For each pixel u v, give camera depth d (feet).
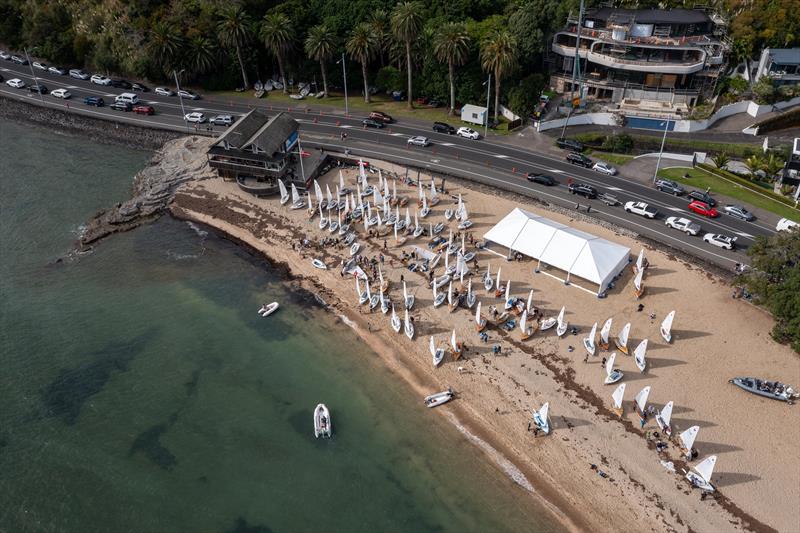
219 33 461.78
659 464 199.72
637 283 266.98
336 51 453.99
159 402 232.94
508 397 227.40
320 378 242.99
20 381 240.73
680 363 234.58
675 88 419.95
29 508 196.24
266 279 297.12
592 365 235.81
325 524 191.93
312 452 213.66
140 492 200.85
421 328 259.39
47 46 518.37
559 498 195.31
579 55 433.48
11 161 401.70
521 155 379.76
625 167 363.97
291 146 360.07
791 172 332.39
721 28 432.25
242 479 205.26
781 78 406.82
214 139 405.80
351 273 291.99
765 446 202.90
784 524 181.37
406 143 397.80
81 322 270.26
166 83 492.13
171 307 280.31
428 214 328.49
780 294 229.45
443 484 201.98
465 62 416.46
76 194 367.25
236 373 245.65
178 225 338.13
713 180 349.20
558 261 271.28
